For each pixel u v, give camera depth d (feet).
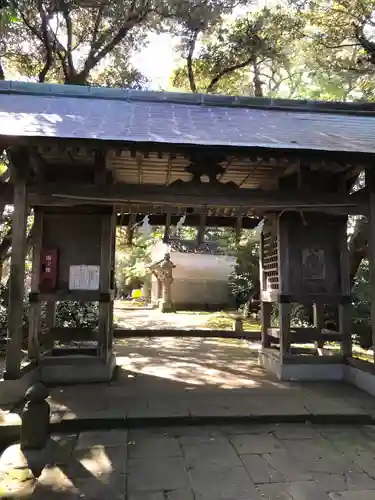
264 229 22.07
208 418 13.12
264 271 22.02
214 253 72.08
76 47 33.53
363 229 27.63
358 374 17.08
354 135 16.07
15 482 9.37
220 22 33.17
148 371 19.71
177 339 31.07
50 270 17.89
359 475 9.87
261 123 17.26
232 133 15.03
